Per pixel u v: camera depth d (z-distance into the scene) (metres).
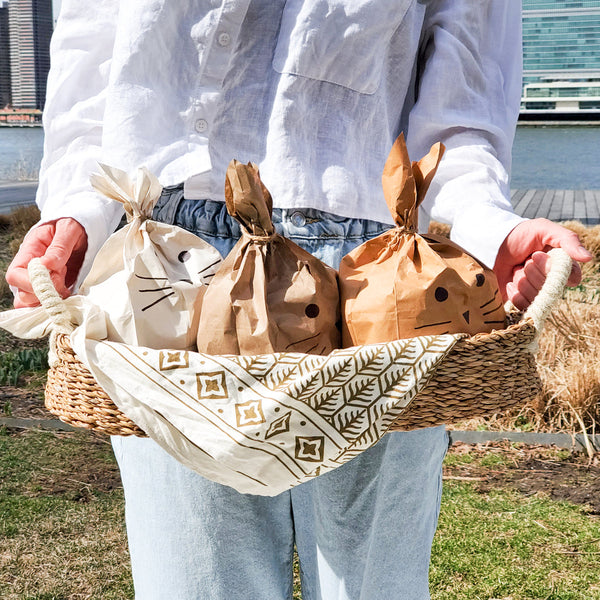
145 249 1.13
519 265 1.23
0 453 3.74
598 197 16.56
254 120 1.29
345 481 1.27
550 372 4.23
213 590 1.32
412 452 1.28
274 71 1.28
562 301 5.46
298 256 1.13
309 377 0.99
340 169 1.27
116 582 2.70
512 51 1.54
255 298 1.09
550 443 3.79
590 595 2.56
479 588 2.61
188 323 1.12
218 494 1.26
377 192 1.33
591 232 8.14
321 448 1.02
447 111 1.42
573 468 3.53
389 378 1.00
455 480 3.43
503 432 3.88
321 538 1.33
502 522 3.04
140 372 1.02
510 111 1.52
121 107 1.26
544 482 3.39
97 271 1.17
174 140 1.28
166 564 1.32
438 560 2.77
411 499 1.31
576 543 2.88
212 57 1.27
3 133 52.47
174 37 1.27
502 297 1.28
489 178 1.38
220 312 1.08
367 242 1.19
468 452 3.72
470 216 1.30
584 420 3.93
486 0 1.48
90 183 1.29
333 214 1.28
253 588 1.34
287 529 1.37
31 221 10.16
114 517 3.14
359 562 1.32
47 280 1.09
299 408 1.00
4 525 3.06
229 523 1.28
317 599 1.40
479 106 1.45
